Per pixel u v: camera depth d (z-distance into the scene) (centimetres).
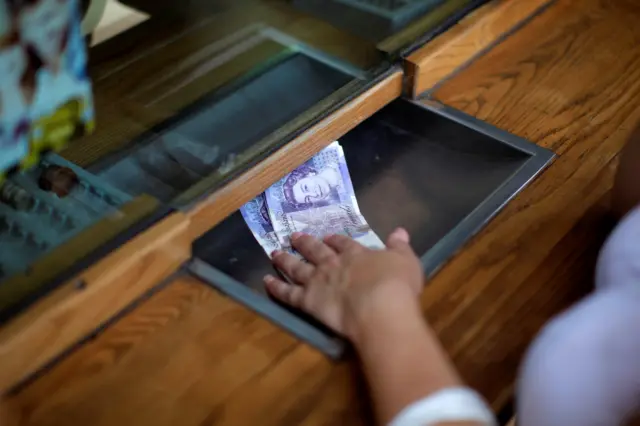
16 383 70
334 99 100
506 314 78
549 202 91
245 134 95
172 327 76
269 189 96
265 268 87
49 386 71
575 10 129
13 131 73
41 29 70
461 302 79
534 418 64
